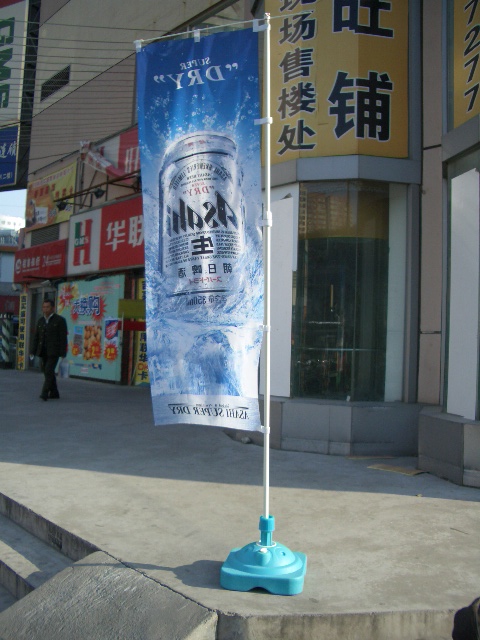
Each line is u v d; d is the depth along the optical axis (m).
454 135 6.29
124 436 7.64
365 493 5.25
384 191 7.18
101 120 14.68
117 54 14.22
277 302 7.36
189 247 3.76
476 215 5.82
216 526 4.36
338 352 7.12
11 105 18.16
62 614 3.29
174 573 3.53
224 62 3.68
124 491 5.20
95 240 14.51
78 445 7.05
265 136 3.60
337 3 7.07
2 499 5.10
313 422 6.86
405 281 7.21
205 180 3.71
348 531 4.30
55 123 16.50
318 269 7.19
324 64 7.12
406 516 4.64
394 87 7.11
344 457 6.66
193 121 3.75
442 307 6.70
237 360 3.64
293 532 4.27
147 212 3.87
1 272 34.34
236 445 7.22
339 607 3.14
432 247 7.06
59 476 5.64
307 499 5.05
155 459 6.41
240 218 3.63
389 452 6.79
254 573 3.32
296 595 3.28
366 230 7.13
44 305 11.09
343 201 7.13
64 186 16.09
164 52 3.83
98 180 14.77
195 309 3.75
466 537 4.21
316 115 7.14
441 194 6.96
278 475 5.84
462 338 5.98
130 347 13.87
